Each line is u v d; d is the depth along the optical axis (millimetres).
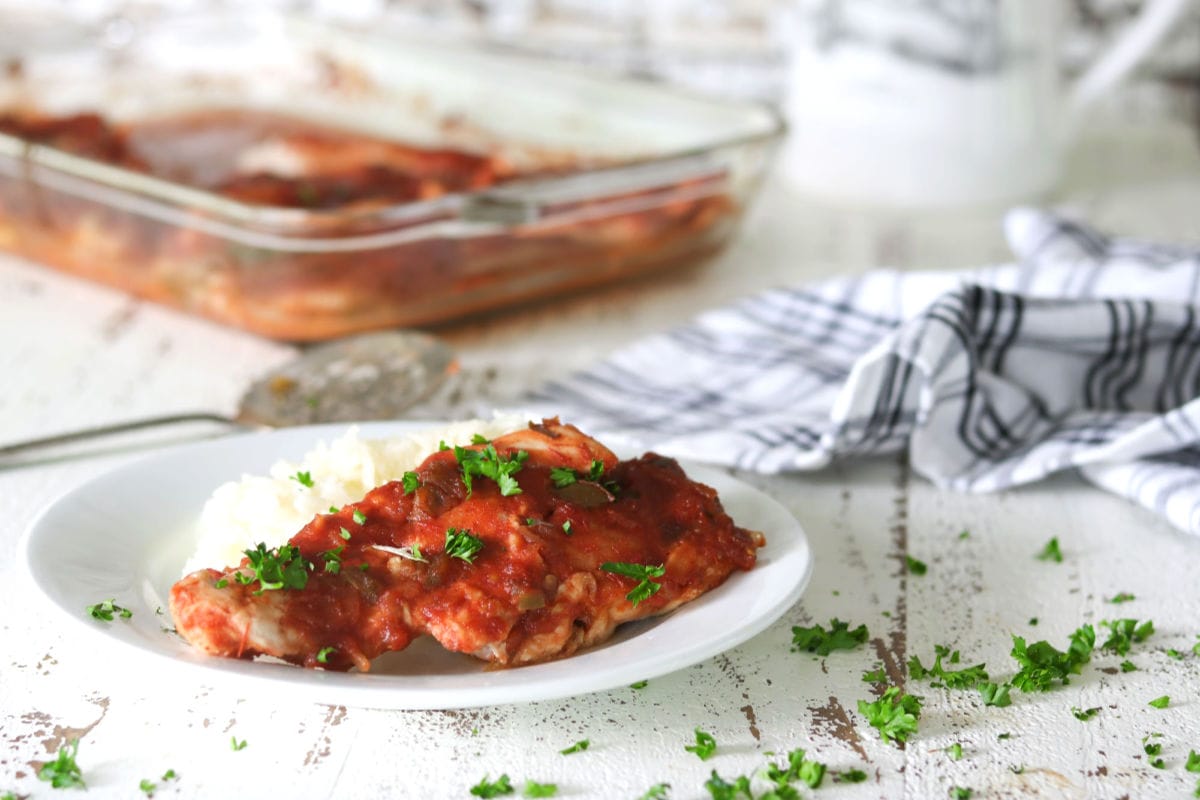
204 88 1175
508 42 1273
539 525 596
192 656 563
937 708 600
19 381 830
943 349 723
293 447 699
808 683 612
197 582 566
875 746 583
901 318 845
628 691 606
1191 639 639
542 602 583
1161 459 730
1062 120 1074
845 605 657
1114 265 830
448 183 961
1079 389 783
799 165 1107
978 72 1035
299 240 826
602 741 583
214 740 581
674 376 836
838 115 1069
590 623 590
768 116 1032
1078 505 733
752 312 881
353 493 625
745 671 617
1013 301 757
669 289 971
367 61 1169
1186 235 1034
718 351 859
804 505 729
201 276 863
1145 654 630
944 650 626
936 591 667
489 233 866
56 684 603
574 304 947
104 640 568
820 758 577
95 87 1136
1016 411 764
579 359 874
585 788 563
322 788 562
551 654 584
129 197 865
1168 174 1166
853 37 1046
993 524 717
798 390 811
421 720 592
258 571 569
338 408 770
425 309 874
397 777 567
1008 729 591
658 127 1100
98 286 955
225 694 602
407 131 1149
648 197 916
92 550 625
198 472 679
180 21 1160
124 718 589
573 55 1275
